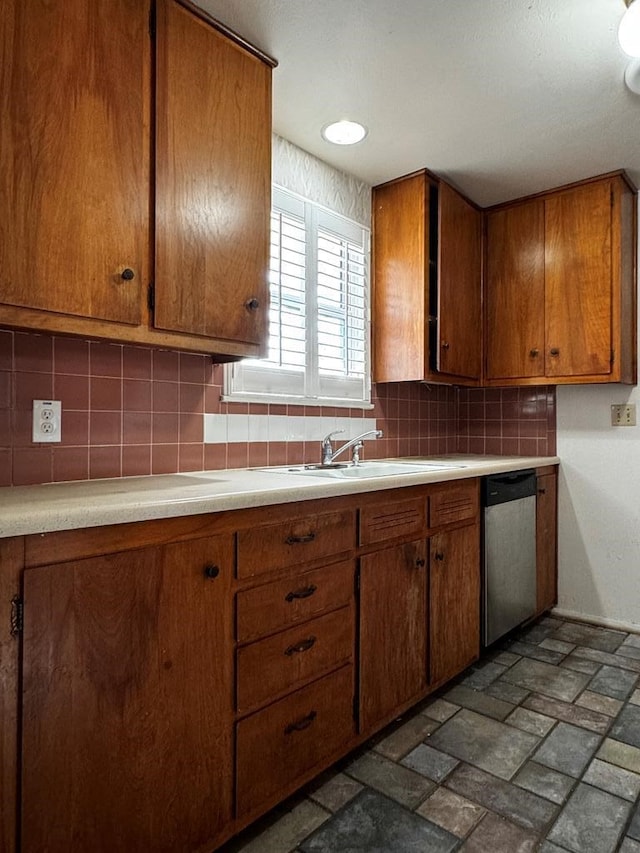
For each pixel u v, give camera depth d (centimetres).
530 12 151
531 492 272
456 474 213
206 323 156
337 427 253
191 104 152
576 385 294
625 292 264
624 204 261
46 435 154
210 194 157
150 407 179
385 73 180
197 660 124
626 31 152
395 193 263
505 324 288
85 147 130
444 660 211
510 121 209
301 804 149
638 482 278
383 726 181
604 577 287
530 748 175
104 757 108
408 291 259
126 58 138
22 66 119
